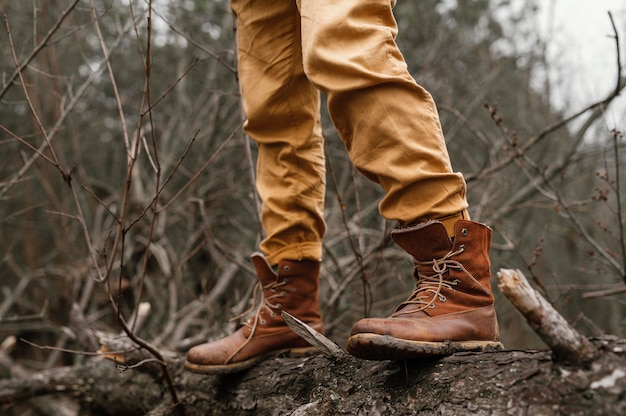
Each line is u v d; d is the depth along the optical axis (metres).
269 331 1.72
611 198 5.36
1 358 3.38
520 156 2.83
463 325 1.29
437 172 1.30
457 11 5.88
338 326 3.45
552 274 3.16
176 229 4.76
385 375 1.38
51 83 4.60
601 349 1.08
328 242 3.35
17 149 4.96
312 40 1.33
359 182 4.16
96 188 5.90
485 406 1.14
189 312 3.70
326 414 1.44
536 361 1.15
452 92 5.34
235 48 2.66
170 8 4.89
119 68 5.64
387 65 1.31
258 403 1.66
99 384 2.49
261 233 2.55
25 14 5.21
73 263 4.73
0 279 6.20
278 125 1.72
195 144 4.71
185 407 2.00
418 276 1.39
